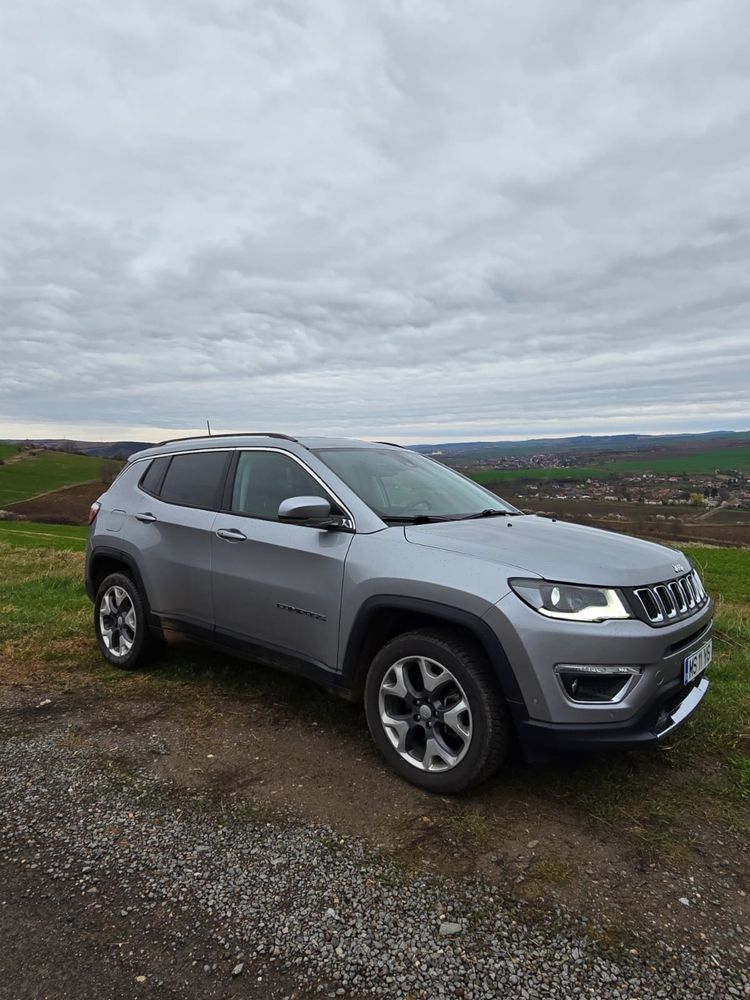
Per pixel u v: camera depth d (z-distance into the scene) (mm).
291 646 3598
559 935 2078
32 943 2016
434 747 2947
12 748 3396
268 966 1938
